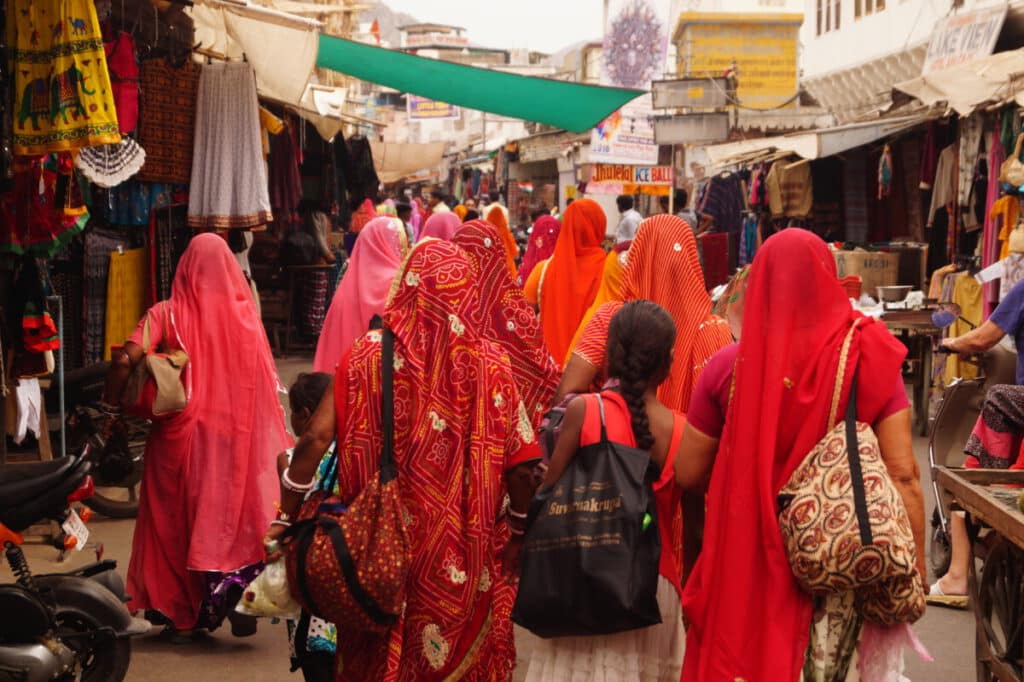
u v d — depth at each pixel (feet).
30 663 13.50
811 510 9.80
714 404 11.04
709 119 74.18
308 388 14.28
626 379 11.71
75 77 18.13
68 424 25.94
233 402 17.65
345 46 38.37
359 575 10.78
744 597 10.13
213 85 28.81
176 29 27.91
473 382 11.51
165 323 17.72
